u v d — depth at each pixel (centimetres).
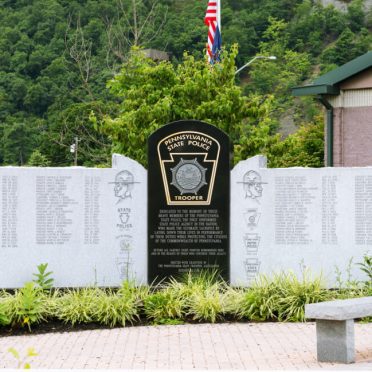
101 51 5741
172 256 1727
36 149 6022
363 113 2542
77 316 1439
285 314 1463
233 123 2470
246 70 8519
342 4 9519
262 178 1747
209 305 1470
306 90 2569
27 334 1384
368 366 1069
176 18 7200
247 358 1147
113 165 1762
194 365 1102
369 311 1131
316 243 1731
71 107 5553
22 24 7612
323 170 1728
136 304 1491
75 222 1758
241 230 1748
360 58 2511
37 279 1747
